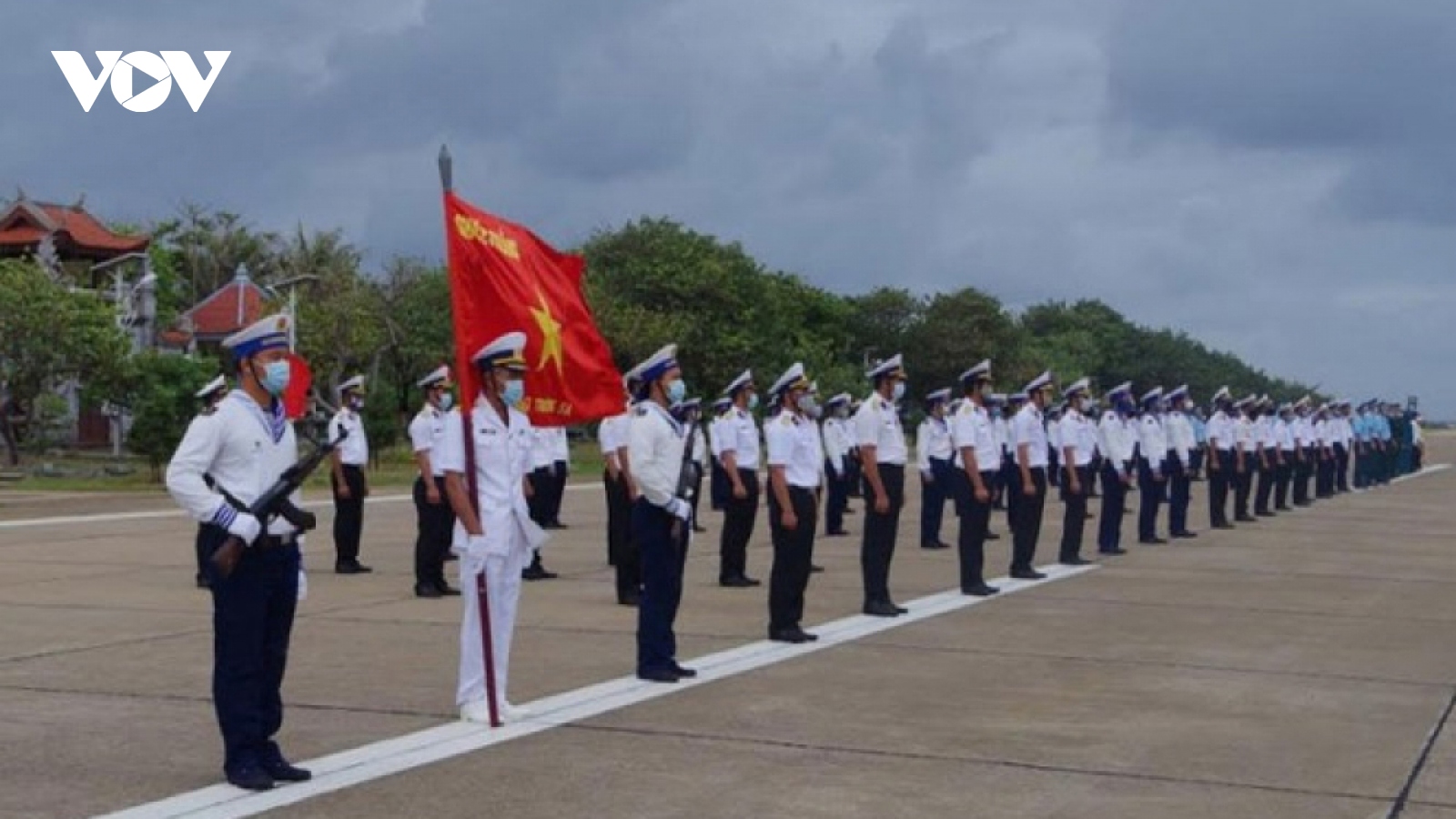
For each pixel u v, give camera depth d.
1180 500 25.08
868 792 8.05
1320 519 30.14
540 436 21.86
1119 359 79.06
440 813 7.52
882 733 9.45
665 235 55.16
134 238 49.44
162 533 23.09
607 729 9.42
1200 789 8.23
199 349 51.94
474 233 9.84
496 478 9.68
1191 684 11.34
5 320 35.34
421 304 47.94
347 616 14.34
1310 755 9.08
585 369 10.50
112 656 11.94
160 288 55.59
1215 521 27.61
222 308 52.69
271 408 8.05
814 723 9.70
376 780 8.12
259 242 68.56
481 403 9.73
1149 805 7.89
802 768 8.53
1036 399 18.45
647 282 53.16
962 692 10.84
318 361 43.84
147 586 16.53
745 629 13.69
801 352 54.66
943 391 22.52
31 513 26.75
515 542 9.75
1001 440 22.34
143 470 37.75
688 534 12.08
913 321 63.28
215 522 7.66
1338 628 14.54
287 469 8.04
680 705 10.16
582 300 10.77
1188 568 20.08
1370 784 8.40
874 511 14.60
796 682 11.05
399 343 47.09
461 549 9.59
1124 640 13.46
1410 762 8.97
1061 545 21.00
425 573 15.88
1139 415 24.69
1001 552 21.97
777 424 12.88
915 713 10.07
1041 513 18.41
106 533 23.05
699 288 52.88
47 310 35.41
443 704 10.11
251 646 7.86
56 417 39.19
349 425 17.89
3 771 8.25
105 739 9.04
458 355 9.68
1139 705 10.50
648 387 11.13
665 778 8.26
